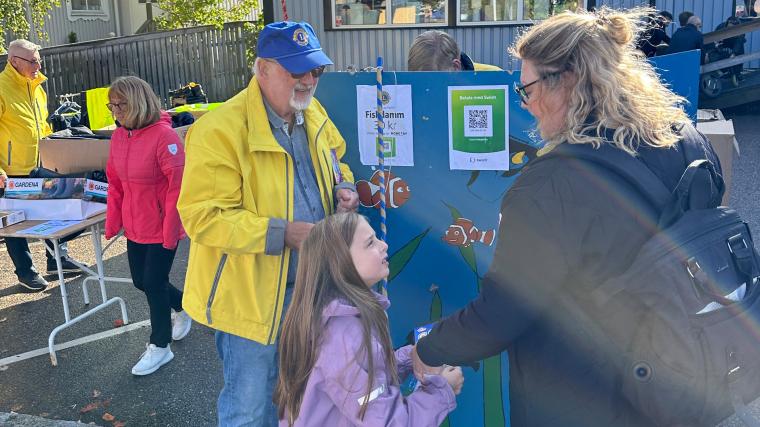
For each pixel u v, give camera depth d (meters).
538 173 1.70
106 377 4.21
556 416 1.75
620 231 1.62
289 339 1.96
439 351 1.87
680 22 10.42
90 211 4.67
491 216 2.66
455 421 2.79
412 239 2.75
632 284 1.59
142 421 3.74
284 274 2.57
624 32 1.74
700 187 1.70
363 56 10.19
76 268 6.13
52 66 10.70
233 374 2.68
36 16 11.80
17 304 5.36
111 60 11.82
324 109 2.78
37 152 5.89
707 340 1.56
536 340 1.76
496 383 2.72
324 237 1.96
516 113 2.55
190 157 2.49
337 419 1.94
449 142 2.64
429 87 2.61
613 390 1.68
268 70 2.50
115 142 4.05
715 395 1.58
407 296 2.80
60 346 4.64
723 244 1.64
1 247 6.75
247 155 2.53
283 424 2.05
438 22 9.85
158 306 4.18
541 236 1.65
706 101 11.15
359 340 1.88
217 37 14.16
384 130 2.70
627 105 1.69
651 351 1.58
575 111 1.70
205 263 2.63
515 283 1.69
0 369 4.34
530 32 1.78
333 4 10.09
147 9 17.27
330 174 2.71
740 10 11.68
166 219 3.92
